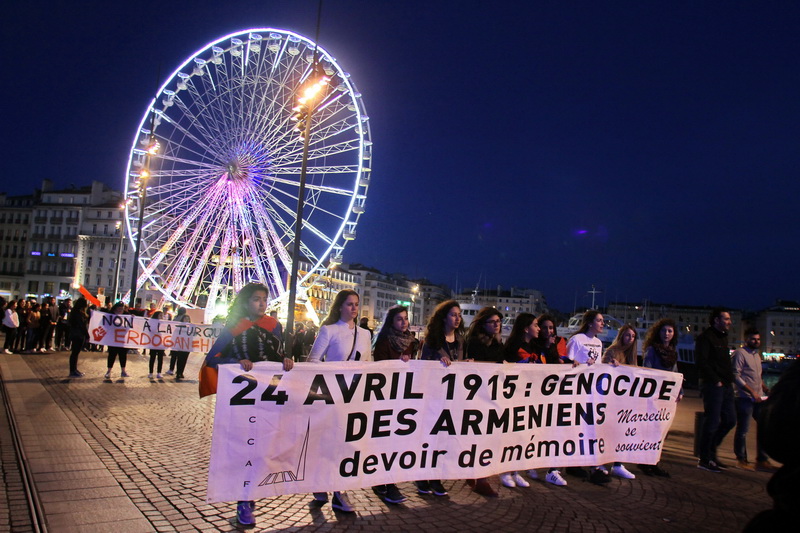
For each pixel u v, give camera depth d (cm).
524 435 708
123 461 725
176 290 3147
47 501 562
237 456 534
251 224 3070
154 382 1542
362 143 3064
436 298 18050
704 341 897
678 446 1092
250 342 578
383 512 609
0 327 2261
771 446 243
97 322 1523
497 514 618
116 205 9100
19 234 9519
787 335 15075
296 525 554
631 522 612
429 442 638
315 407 573
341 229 3094
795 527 225
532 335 786
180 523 535
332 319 661
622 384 787
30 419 934
